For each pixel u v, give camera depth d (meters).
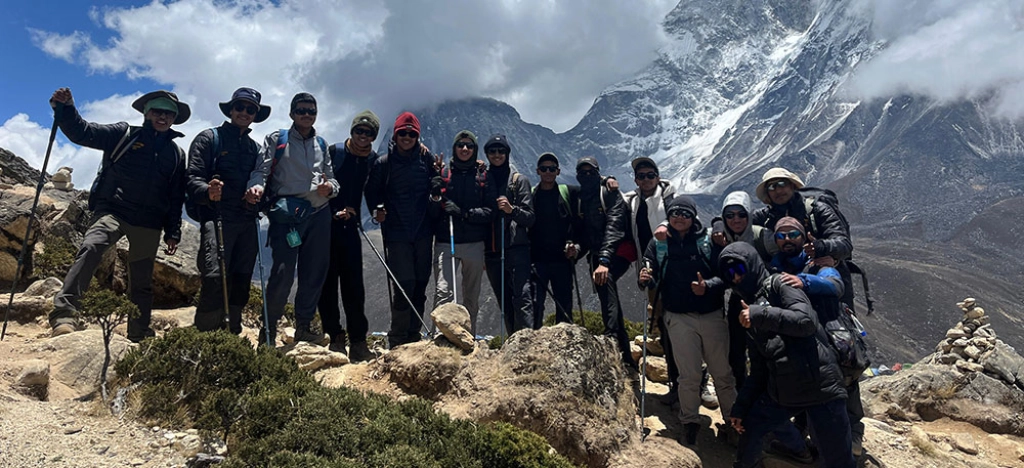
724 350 7.54
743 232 7.71
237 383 5.87
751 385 6.86
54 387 5.95
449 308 7.69
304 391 5.87
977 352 10.24
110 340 6.78
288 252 7.78
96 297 6.12
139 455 4.90
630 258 8.95
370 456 5.08
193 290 13.04
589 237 9.01
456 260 8.82
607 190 8.95
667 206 8.62
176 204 8.27
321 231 8.00
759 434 6.82
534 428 6.43
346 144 8.64
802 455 7.37
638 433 7.06
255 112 8.11
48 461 4.59
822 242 7.24
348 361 7.86
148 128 7.96
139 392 5.66
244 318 12.88
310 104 7.94
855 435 7.44
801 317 6.31
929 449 8.48
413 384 7.08
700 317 7.49
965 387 9.85
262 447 4.87
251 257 8.35
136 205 7.80
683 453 6.83
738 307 7.55
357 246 8.59
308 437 5.09
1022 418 9.52
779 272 7.36
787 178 7.97
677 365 7.59
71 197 13.56
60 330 7.07
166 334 6.18
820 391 6.38
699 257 7.56
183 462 4.90
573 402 6.56
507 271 9.03
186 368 5.85
